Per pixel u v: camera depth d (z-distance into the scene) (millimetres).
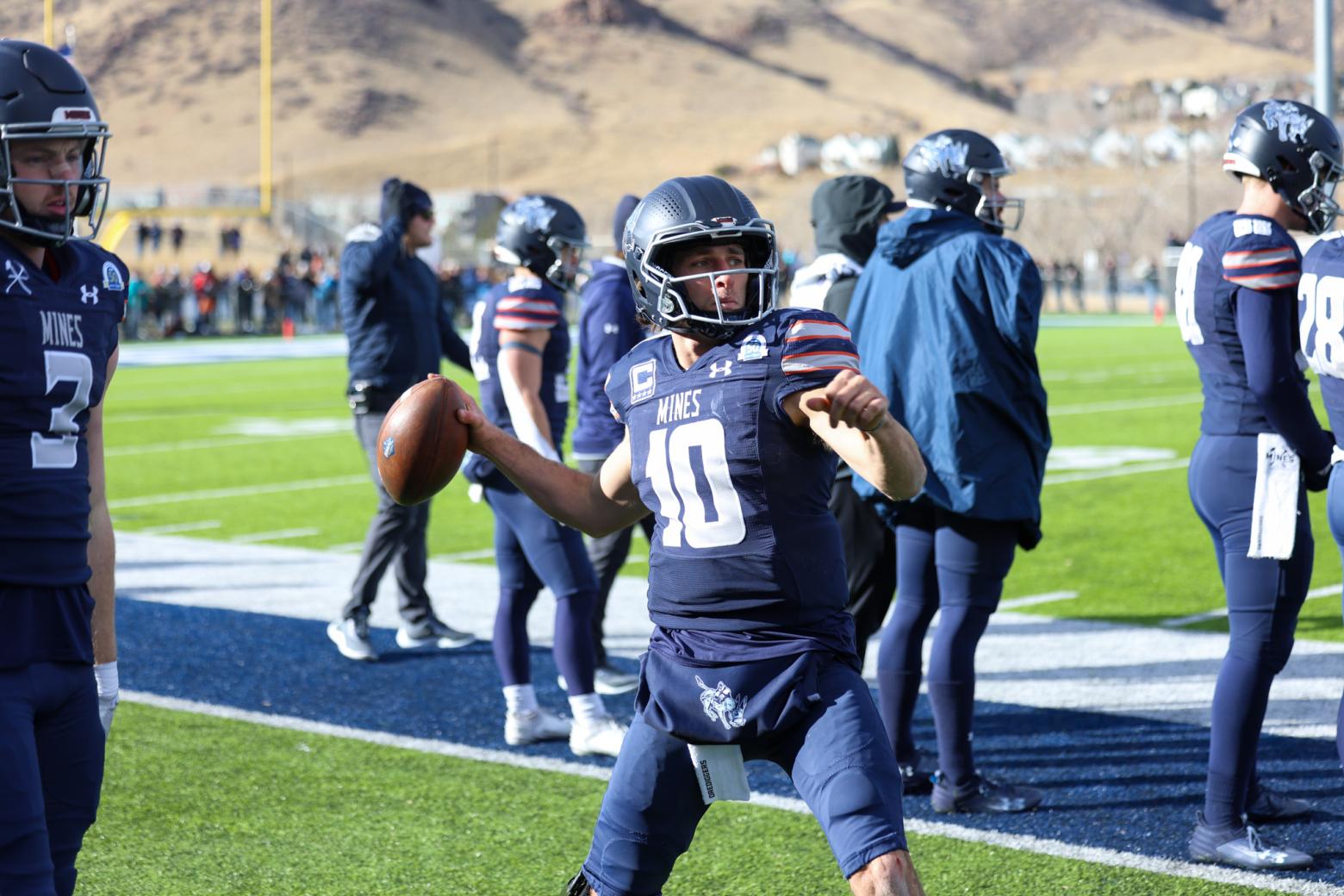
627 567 23859
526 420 14094
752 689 7812
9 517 7719
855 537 13781
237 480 33281
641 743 8102
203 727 15281
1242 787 11320
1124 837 11883
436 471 8562
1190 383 54062
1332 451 11078
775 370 7812
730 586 7891
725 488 7848
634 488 8641
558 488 8711
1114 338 83938
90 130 8008
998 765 13703
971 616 12430
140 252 144375
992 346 12172
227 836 12297
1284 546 11039
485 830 12422
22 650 7746
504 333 14203
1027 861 11445
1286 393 10852
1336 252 10125
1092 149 193250
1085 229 157250
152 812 12852
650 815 8047
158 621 19828
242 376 65125
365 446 18328
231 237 145625
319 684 16922
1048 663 17203
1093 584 21531
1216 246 11203
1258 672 11227
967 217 12742
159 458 37188
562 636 14336
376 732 15125
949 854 11633
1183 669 16797
